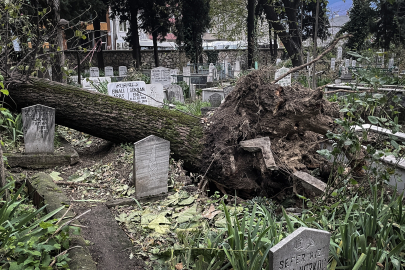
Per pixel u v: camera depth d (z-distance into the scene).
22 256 2.42
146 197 4.09
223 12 25.27
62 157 5.26
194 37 25.69
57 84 5.77
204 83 18.05
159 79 15.33
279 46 35.97
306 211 3.68
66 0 14.69
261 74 5.21
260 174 4.95
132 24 24.73
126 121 5.45
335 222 3.35
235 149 4.93
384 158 4.54
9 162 4.95
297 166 4.76
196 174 5.10
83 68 21.66
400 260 2.84
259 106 4.95
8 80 5.58
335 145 3.71
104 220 3.47
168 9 24.61
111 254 2.89
